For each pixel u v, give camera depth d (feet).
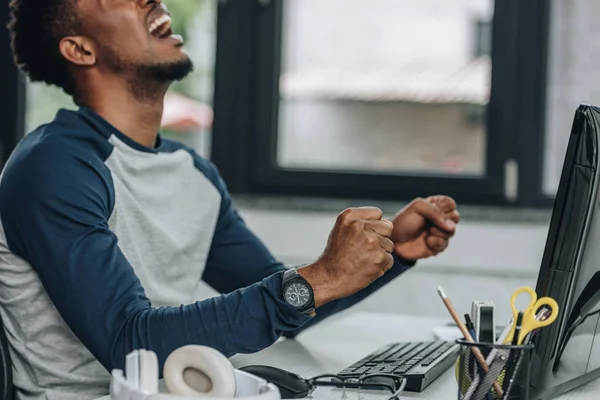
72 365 4.42
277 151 8.73
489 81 8.30
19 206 4.15
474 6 8.39
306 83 8.70
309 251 8.09
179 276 5.19
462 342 3.09
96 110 4.90
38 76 5.07
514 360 3.03
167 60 4.91
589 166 3.16
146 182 5.00
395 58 8.62
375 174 8.49
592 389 3.85
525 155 8.25
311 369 4.29
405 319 6.06
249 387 3.02
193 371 2.98
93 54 4.86
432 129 8.53
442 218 5.12
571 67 8.18
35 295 4.34
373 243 3.71
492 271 7.76
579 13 8.13
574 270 3.23
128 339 3.76
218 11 8.68
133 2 4.84
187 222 5.27
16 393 4.51
